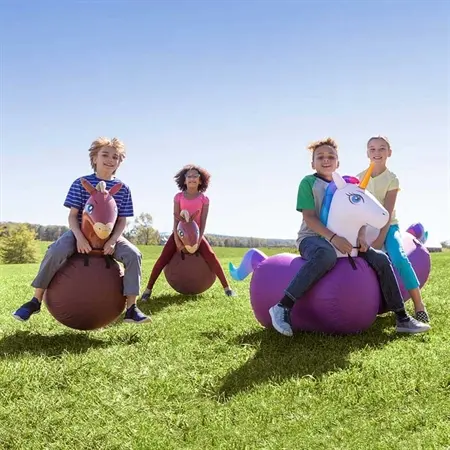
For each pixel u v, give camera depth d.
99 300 4.98
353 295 4.83
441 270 11.38
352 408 3.31
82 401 3.45
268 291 5.10
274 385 3.68
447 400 3.38
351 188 4.93
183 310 6.95
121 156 5.50
